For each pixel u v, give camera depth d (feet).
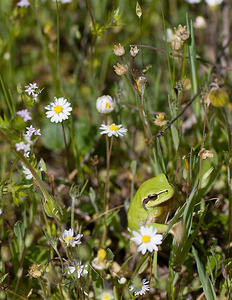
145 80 2.79
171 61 3.40
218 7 3.51
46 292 2.73
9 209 2.88
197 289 2.78
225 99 2.55
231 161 2.69
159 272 2.89
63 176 3.25
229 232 2.76
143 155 3.26
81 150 3.28
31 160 2.67
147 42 3.77
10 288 2.77
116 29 3.77
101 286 2.68
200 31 3.51
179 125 2.90
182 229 2.61
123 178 3.26
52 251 2.77
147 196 2.66
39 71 3.84
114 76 3.58
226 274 2.65
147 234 2.53
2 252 2.81
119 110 3.00
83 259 2.75
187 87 3.03
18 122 2.58
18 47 3.92
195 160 2.79
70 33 3.59
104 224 2.91
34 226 2.95
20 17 3.48
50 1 3.85
